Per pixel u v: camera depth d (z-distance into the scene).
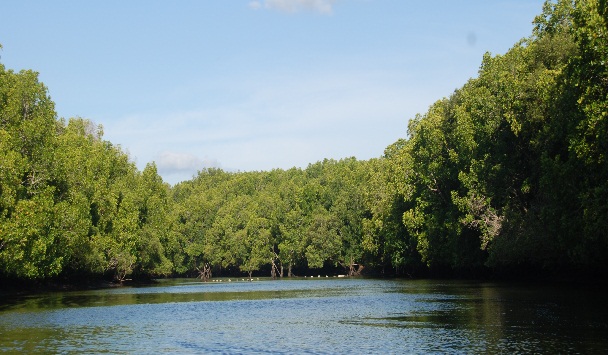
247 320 43.41
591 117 41.78
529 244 63.59
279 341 32.47
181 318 45.22
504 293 59.19
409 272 130.00
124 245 106.06
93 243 93.56
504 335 30.94
